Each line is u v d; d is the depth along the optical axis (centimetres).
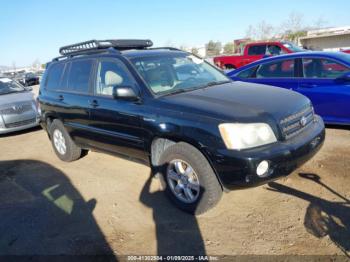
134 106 373
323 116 569
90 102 440
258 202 355
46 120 568
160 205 373
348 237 284
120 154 433
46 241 323
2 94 851
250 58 1314
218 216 338
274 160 295
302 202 345
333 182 381
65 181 467
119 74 409
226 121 300
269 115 311
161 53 447
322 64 568
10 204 412
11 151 657
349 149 475
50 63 572
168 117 337
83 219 358
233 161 292
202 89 388
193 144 321
